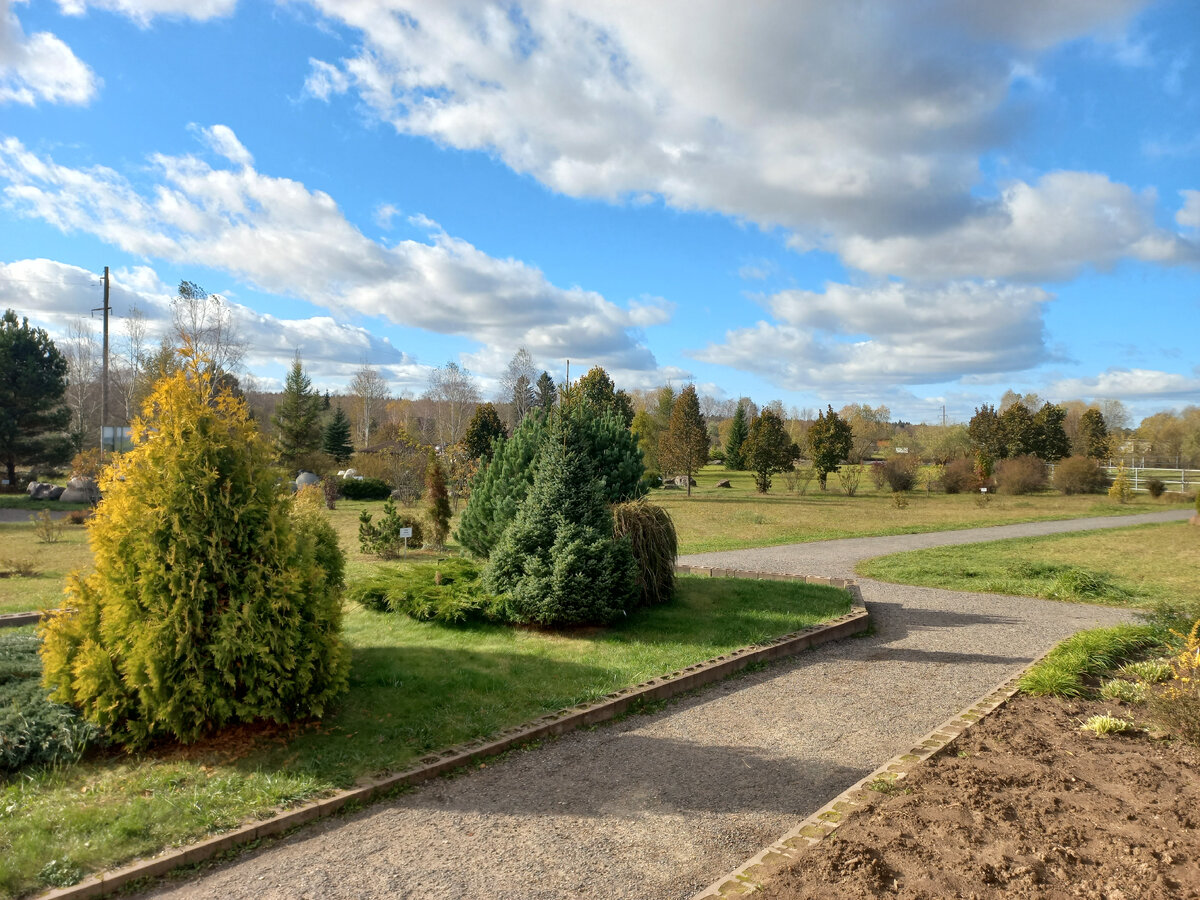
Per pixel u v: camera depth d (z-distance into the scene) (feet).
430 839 12.65
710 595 33.06
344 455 173.06
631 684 21.01
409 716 17.98
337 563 24.43
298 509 24.32
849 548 58.49
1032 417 170.19
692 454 125.70
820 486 136.67
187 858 11.71
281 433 134.31
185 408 15.96
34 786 13.74
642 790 14.76
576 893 10.96
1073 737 16.84
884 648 27.53
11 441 104.37
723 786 14.98
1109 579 42.78
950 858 11.10
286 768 14.82
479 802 14.14
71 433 121.39
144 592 14.96
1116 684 20.36
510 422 147.13
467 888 11.07
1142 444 233.14
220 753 15.46
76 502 89.35
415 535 52.80
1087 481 136.56
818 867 10.94
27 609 29.14
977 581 42.75
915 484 144.25
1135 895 10.05
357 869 11.63
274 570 16.28
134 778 14.26
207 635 15.60
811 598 33.71
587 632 26.40
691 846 12.43
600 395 137.69
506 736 17.04
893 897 10.05
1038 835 11.84
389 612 28.53
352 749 15.87
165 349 91.86
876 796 13.56
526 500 28.30
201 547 15.52
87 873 11.07
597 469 32.48
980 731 17.29
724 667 23.31
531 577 26.25
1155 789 13.73
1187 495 123.03
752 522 79.20
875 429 285.64
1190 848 11.30
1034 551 57.52
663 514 31.81
